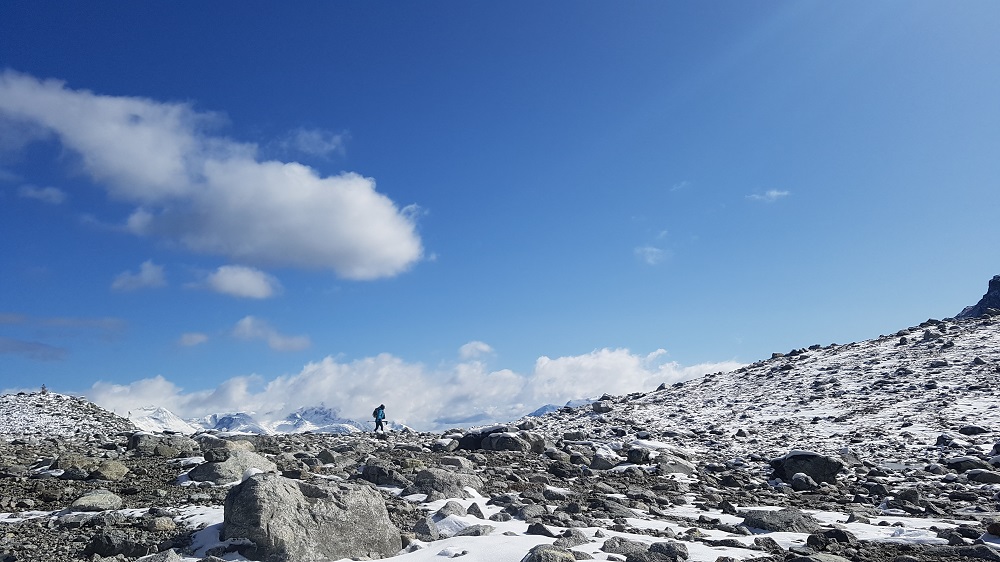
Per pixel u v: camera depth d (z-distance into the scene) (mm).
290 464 19062
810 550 10375
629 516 14141
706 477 22062
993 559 10164
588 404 54188
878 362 49875
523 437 27688
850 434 32656
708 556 9719
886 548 11094
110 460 18953
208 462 17078
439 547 10219
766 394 46719
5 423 35688
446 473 15703
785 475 22594
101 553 10141
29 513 13156
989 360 44062
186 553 9773
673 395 52969
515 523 12172
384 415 37875
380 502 10781
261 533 9414
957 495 18516
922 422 33375
